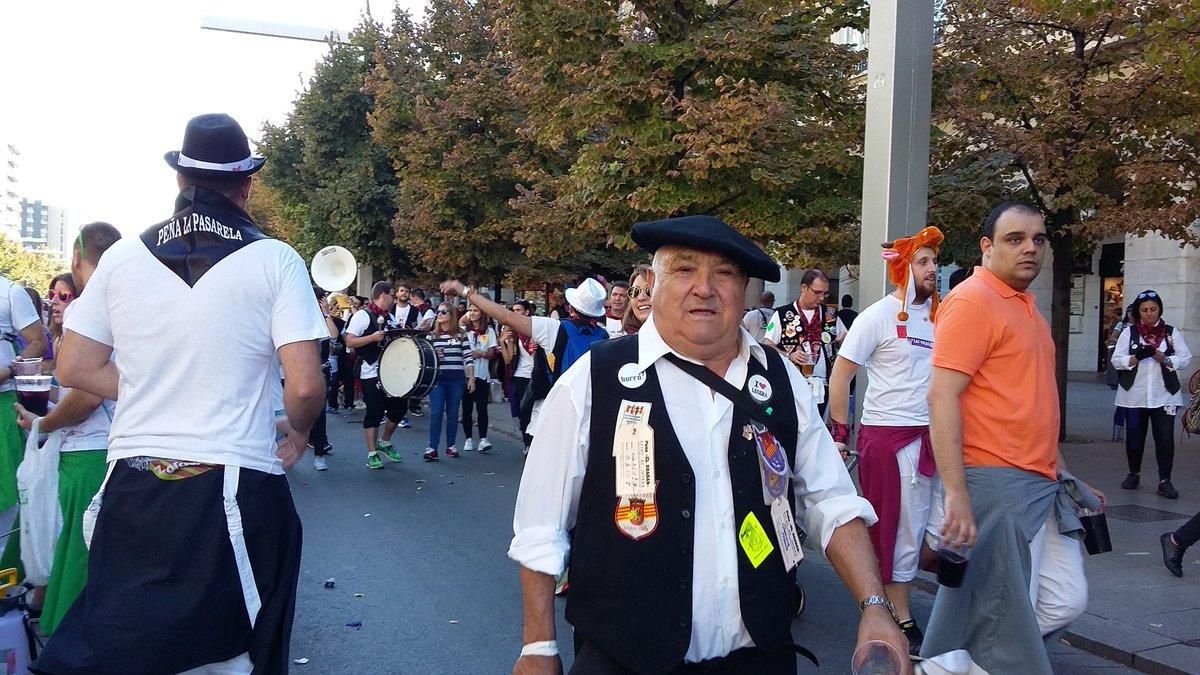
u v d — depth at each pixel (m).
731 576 2.08
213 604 2.55
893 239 6.34
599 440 2.12
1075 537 3.63
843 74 11.75
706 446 2.12
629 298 5.73
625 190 10.92
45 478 4.68
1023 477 3.42
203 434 2.63
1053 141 10.74
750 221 10.55
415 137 20.08
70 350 2.78
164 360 2.64
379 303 10.97
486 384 12.35
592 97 10.41
